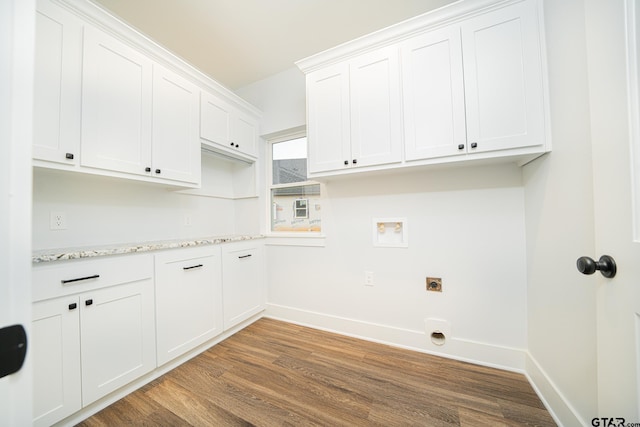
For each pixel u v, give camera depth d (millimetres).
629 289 628
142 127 1543
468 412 1188
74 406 1114
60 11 1194
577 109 992
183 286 1629
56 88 1180
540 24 1207
